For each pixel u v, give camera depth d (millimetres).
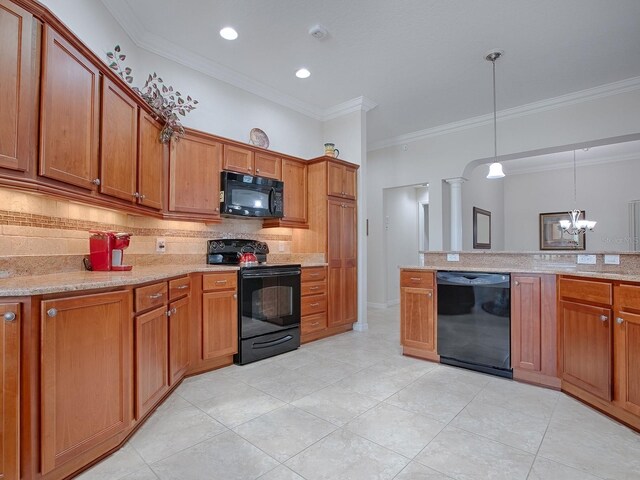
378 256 6156
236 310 3131
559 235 7164
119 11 2678
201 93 3559
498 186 7578
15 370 1341
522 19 2877
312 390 2566
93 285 1595
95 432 1627
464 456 1750
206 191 3295
